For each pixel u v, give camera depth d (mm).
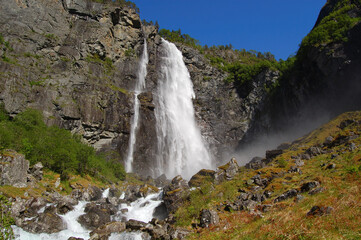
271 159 36812
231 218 19641
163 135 63000
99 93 51844
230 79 84812
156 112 63906
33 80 45469
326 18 67062
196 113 75188
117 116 53562
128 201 31359
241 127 77250
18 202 22828
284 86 70125
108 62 59500
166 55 77250
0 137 29891
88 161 38281
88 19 60125
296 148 38594
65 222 22984
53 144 35438
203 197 24750
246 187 26016
